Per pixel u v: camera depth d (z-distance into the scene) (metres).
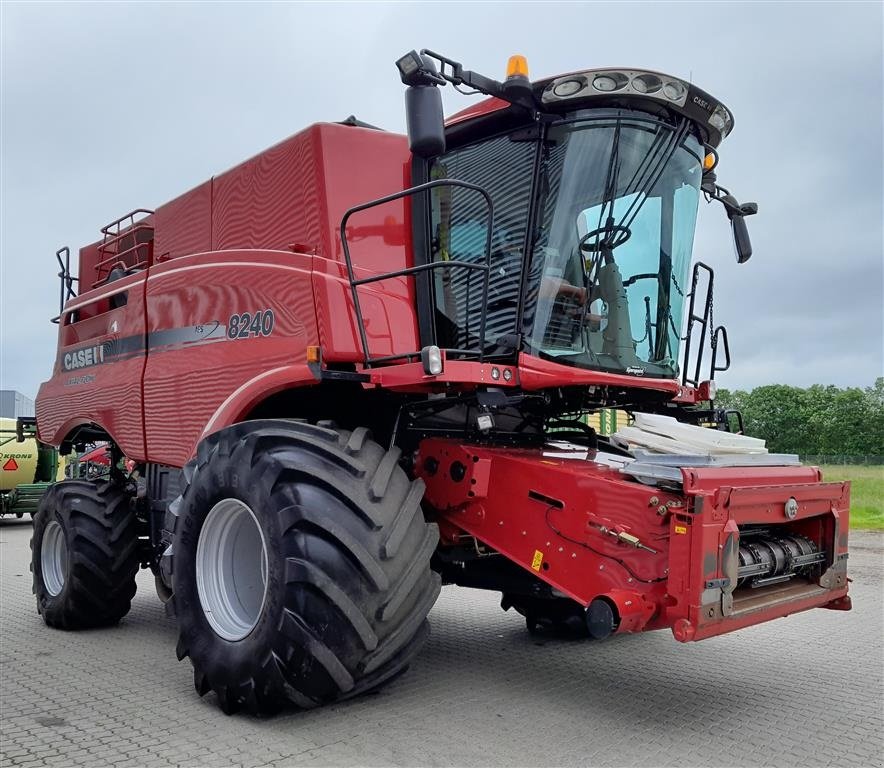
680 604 3.15
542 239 4.07
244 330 4.60
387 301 4.27
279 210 4.72
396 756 3.17
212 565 3.99
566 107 4.08
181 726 3.57
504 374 3.86
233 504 3.86
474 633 5.50
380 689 3.96
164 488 5.41
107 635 5.64
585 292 4.14
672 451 3.65
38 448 15.66
